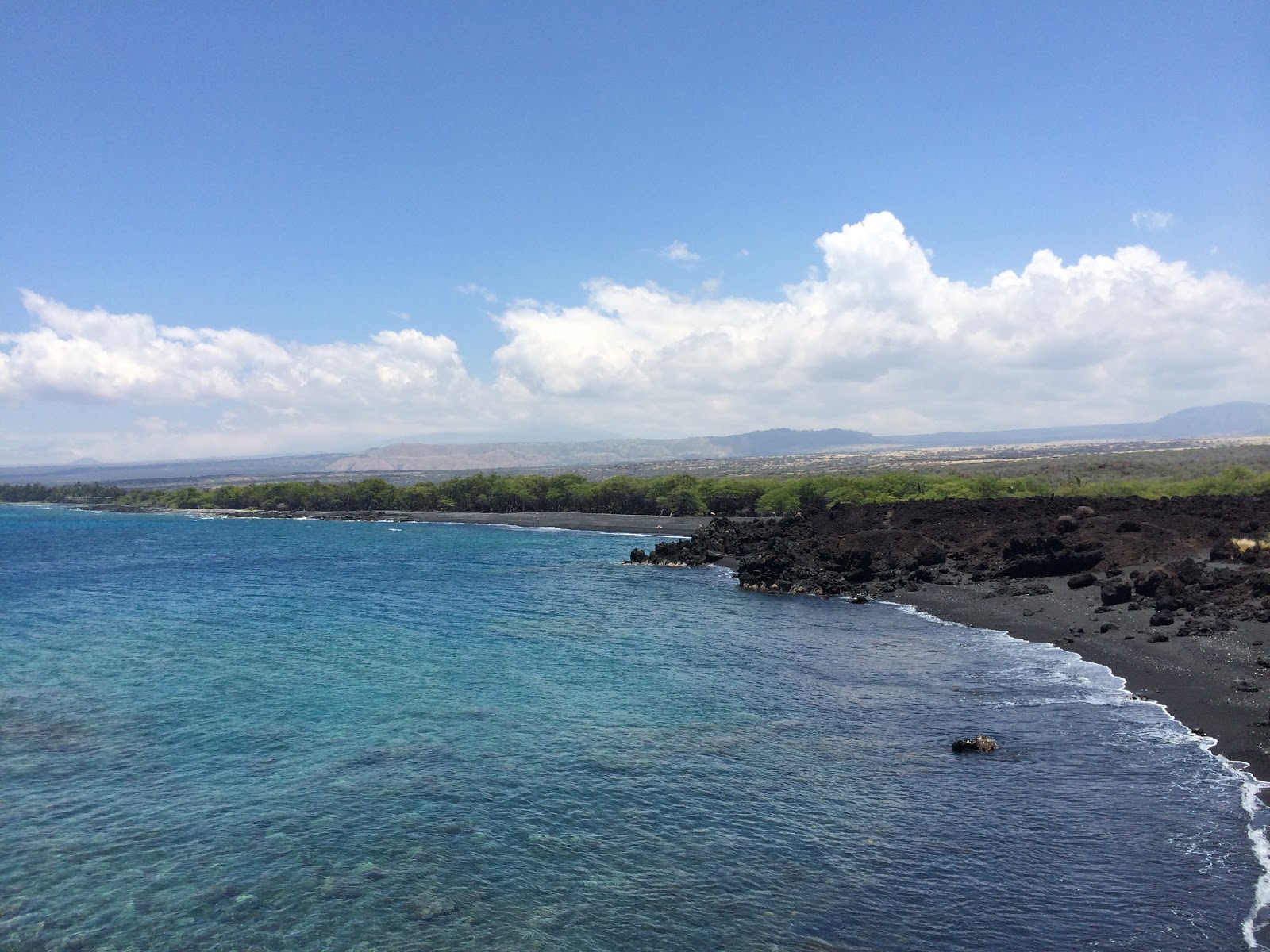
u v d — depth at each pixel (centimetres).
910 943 1493
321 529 15312
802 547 7306
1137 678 3234
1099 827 1923
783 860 1822
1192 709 2778
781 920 1582
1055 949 1462
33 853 1928
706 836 1950
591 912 1633
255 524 17300
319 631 4700
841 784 2241
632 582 6925
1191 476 14800
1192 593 4244
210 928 1616
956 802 2094
